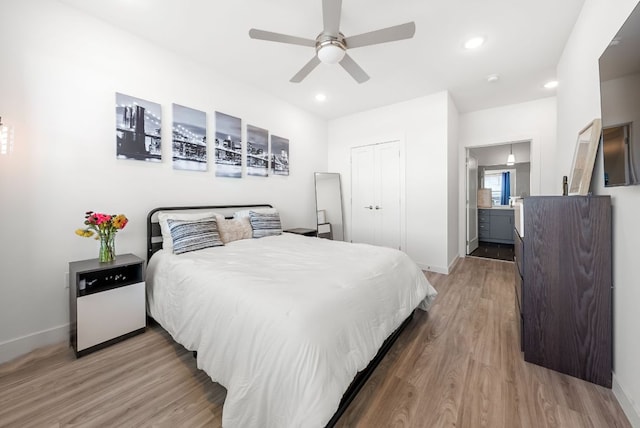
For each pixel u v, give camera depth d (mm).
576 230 1495
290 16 2064
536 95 3633
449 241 3686
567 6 1943
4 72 1693
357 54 2578
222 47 2494
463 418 1243
